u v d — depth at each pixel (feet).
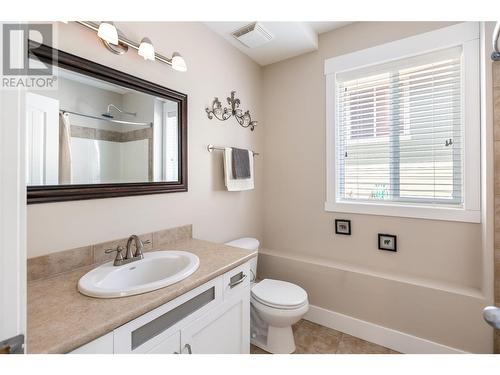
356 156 6.79
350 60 6.55
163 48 5.00
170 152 5.13
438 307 5.11
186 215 5.57
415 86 5.93
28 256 3.25
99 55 3.96
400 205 6.04
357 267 6.39
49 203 3.43
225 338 3.92
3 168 1.32
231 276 4.04
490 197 4.67
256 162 8.02
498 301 4.57
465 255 5.28
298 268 6.95
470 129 5.14
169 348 2.97
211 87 6.23
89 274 3.37
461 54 5.32
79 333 2.18
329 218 7.05
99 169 3.99
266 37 6.42
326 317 6.48
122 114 4.31
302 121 7.48
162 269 4.12
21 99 1.39
